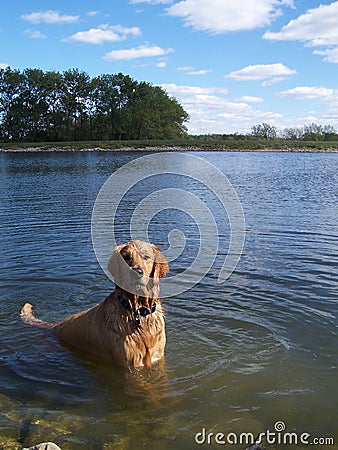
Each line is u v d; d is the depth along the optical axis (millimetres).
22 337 2166
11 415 1571
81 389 1737
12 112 29859
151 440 1436
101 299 2562
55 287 2725
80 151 24328
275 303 2430
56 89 30219
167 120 31188
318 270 2930
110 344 1914
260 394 1661
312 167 12805
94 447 1406
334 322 2201
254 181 8875
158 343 1925
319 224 4410
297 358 1896
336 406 1585
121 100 30672
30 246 3596
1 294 2621
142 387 1736
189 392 1688
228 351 1972
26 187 7883
